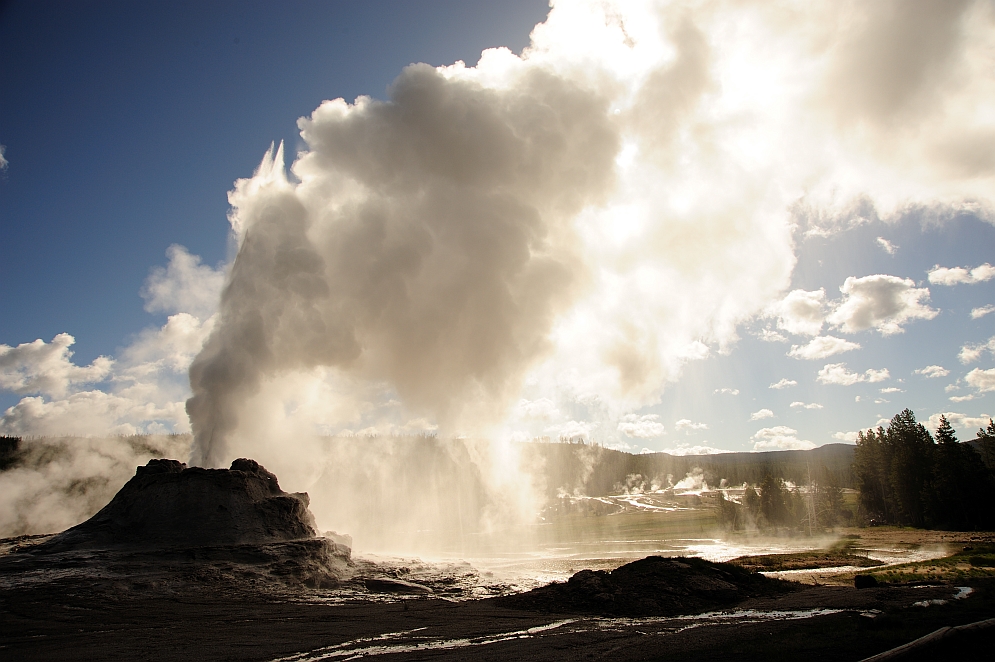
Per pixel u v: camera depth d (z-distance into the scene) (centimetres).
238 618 2998
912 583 3703
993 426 11350
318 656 2180
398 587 4059
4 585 3503
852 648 1844
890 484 11600
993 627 1875
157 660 2141
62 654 2250
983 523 9162
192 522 4525
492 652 2155
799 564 5603
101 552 4103
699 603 3281
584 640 2356
